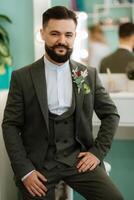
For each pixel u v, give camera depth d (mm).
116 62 2354
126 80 2357
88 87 1682
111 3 2307
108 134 1685
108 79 2369
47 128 1595
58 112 1638
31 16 2332
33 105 1609
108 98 1763
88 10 2328
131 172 2430
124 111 2088
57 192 1907
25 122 1660
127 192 2441
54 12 1577
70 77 1695
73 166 1657
